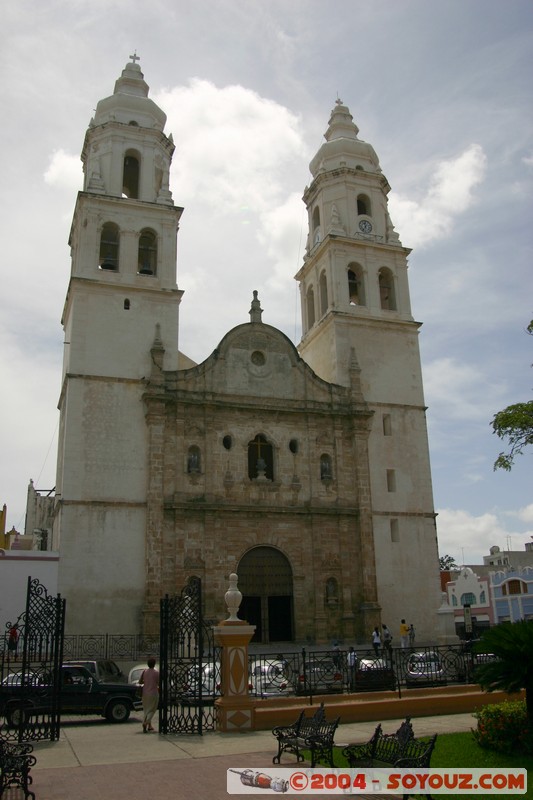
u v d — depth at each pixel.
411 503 46.62
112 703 23.67
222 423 43.72
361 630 42.56
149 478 40.78
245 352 45.59
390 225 53.28
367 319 49.53
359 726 19.81
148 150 48.91
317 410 45.69
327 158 54.75
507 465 26.97
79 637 37.06
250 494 43.03
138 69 52.91
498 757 15.02
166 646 20.17
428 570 45.53
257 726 19.80
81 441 40.75
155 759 16.11
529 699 15.89
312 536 43.28
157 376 42.78
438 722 20.06
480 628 46.78
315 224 55.19
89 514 39.56
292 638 41.66
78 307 43.44
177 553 40.19
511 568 85.06
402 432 48.09
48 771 14.98
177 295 45.62
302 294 56.28
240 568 41.91
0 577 37.28
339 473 45.16
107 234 47.25
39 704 20.23
